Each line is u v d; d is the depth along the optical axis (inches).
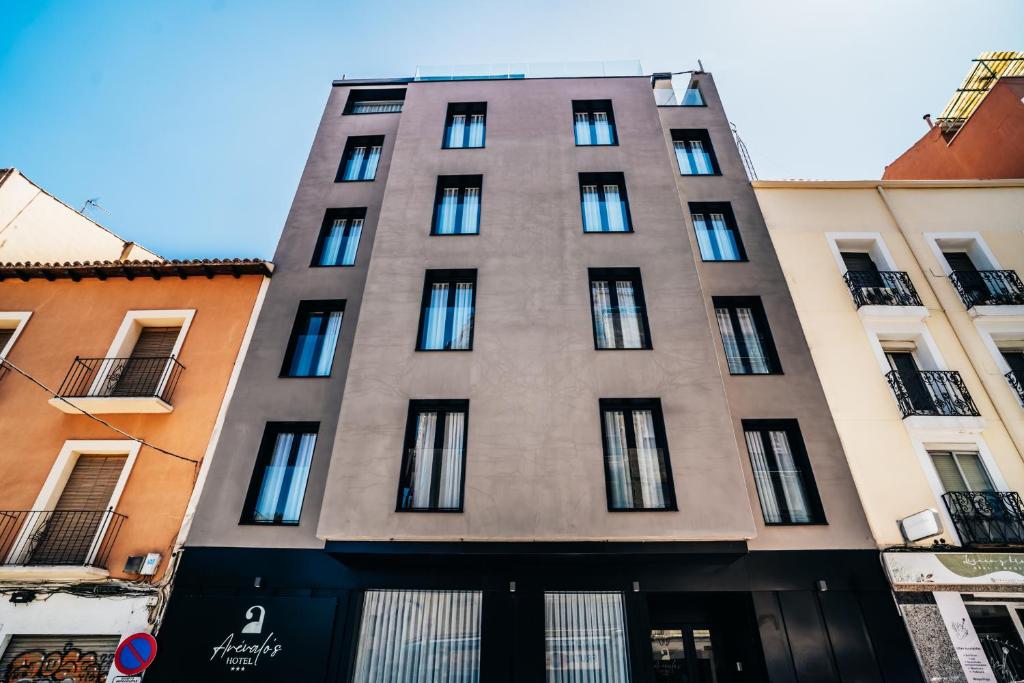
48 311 474.9
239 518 372.5
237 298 476.1
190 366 438.6
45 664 330.0
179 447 401.7
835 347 433.7
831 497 370.3
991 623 332.8
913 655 315.3
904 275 467.2
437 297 449.1
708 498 344.8
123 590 345.7
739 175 547.5
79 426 414.9
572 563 348.5
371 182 559.5
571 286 439.2
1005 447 386.9
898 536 354.3
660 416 381.1
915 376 431.2
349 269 494.0
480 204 501.4
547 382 390.3
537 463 357.7
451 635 334.3
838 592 335.6
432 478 366.6
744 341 448.8
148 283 488.7
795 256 487.2
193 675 316.8
